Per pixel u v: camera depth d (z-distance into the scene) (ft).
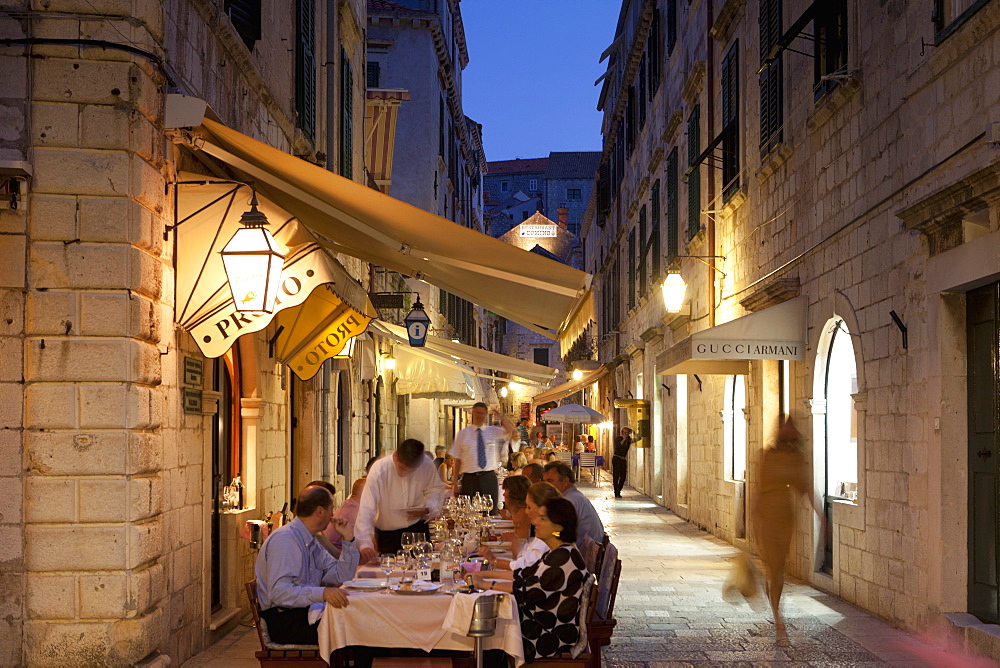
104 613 21.34
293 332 36.40
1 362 21.49
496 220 280.72
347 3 53.47
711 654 27.35
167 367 24.18
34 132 21.76
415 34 106.83
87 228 21.72
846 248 35.73
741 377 53.78
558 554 20.88
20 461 21.44
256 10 32.04
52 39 21.75
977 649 25.07
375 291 66.13
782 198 44.42
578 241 211.41
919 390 29.12
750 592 32.19
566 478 29.37
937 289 27.66
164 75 23.17
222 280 24.89
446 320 109.29
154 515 22.70
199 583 26.99
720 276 56.34
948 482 27.45
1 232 21.59
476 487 45.60
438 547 27.91
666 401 80.18
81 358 21.57
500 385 156.04
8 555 21.30
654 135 85.87
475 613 19.30
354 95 59.67
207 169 27.81
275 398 36.68
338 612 19.95
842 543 36.35
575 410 111.24
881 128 32.22
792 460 29.55
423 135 106.32
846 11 35.70
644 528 62.85
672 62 76.02
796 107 42.24
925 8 28.58
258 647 27.48
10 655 21.21
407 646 19.71
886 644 28.22
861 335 34.17
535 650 20.47
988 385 26.32
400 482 30.50
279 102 37.60
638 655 27.35
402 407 88.48
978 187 24.56
